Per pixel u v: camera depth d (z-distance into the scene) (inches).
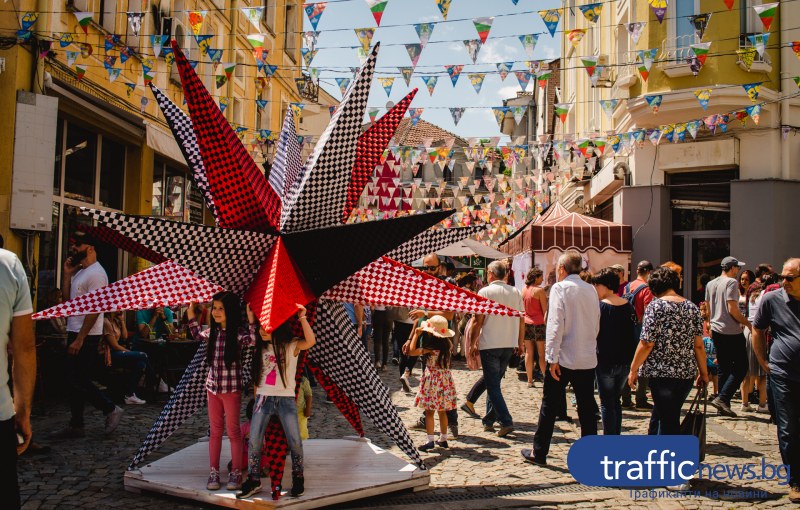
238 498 189.8
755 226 529.7
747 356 347.3
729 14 524.7
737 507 201.0
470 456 261.9
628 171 607.5
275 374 192.4
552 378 242.7
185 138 228.2
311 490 197.3
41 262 412.8
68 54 350.0
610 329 246.7
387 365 557.9
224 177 198.4
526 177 760.3
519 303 312.7
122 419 315.9
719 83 522.9
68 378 276.1
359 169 229.0
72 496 202.4
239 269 202.4
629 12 571.5
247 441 213.0
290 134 249.0
